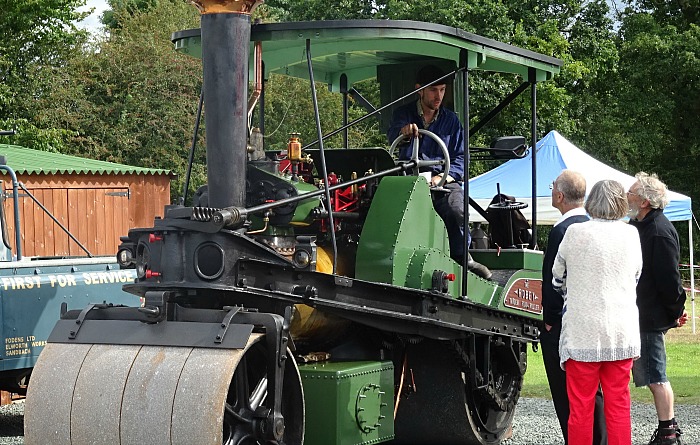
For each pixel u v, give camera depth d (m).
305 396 5.59
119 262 5.36
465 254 6.75
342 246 6.41
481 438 7.34
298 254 5.27
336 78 8.01
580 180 6.39
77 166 18.28
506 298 7.50
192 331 4.94
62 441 4.96
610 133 33.47
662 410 6.96
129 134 27.91
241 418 4.95
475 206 8.24
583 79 30.66
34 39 27.73
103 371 4.97
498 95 19.84
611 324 5.74
